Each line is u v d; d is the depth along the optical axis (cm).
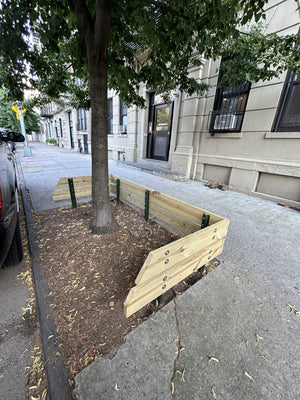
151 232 269
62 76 333
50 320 144
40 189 472
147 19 167
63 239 248
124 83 287
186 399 102
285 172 418
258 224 322
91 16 206
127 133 901
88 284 178
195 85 363
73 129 1625
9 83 289
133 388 106
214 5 151
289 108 410
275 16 401
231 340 134
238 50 303
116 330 138
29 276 193
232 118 496
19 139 376
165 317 149
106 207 262
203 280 191
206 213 212
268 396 105
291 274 205
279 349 129
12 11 183
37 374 113
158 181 596
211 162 568
